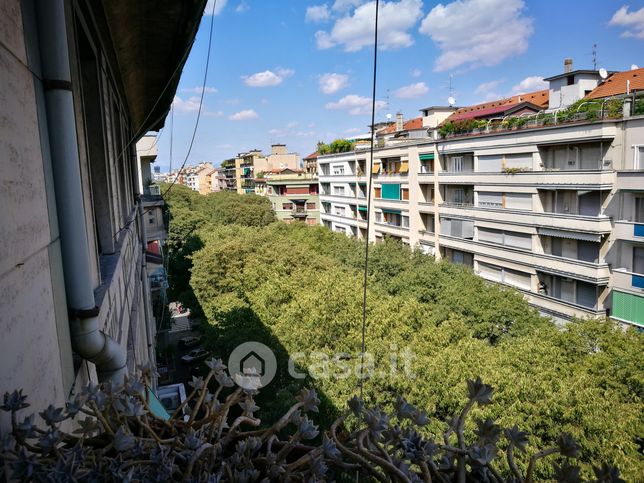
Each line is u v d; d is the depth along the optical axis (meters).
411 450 1.39
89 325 2.54
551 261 19.88
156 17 5.03
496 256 22.97
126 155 9.98
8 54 1.76
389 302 14.99
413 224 29.91
